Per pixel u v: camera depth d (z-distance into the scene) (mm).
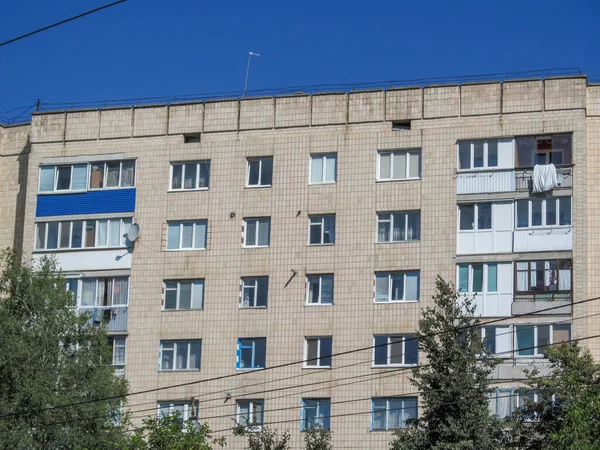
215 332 65938
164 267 67562
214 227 67250
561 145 63781
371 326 63750
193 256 67250
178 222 68062
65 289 68500
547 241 62656
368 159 65938
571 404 49125
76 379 59531
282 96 67938
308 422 63500
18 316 60844
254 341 65375
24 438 56594
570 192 62938
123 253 68500
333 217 65812
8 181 72500
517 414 52938
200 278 66875
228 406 64750
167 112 69750
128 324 67312
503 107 64812
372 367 63312
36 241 70062
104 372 60219
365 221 65125
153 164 69188
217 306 66250
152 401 65938
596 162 63562
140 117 70125
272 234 66250
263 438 58250
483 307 62719
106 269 68500
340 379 63562
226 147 68188
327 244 65312
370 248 64688
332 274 65000
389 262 64312
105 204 69438
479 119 65000
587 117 64062
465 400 51344
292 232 66000
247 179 67562
